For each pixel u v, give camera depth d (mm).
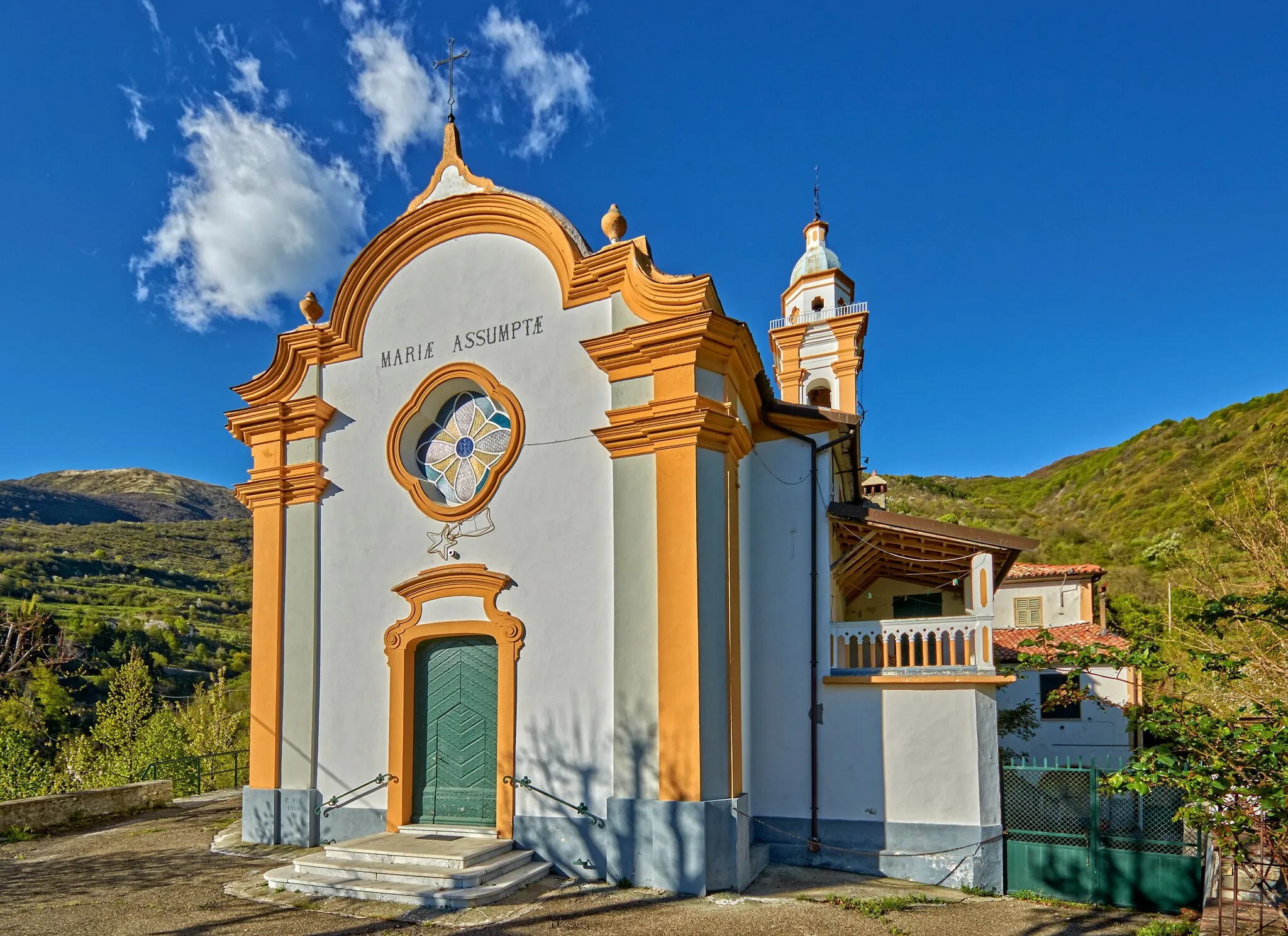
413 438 11617
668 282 9773
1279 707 6535
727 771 9094
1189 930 7254
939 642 10711
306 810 10969
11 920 8008
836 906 8445
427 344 11492
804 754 10820
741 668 10523
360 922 7785
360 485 11578
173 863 10289
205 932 7562
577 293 10500
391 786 10484
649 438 9609
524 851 9477
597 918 7773
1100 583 22797
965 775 10094
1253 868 6793
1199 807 6145
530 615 10078
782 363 24906
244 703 34188
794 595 11352
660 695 9055
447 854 8875
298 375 12250
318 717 11250
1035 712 19594
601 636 9641
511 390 10781
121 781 19234
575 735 9586
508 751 9883
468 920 7734
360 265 11875
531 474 10438
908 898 8859
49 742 25734
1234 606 8422
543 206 10891
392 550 11164
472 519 10695
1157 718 6566
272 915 8055
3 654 29766
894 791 10336
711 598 9281
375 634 11078
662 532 9336
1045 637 7727
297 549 11734
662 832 8773
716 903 8281
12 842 11727
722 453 9695
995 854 9836
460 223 11453
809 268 25516
